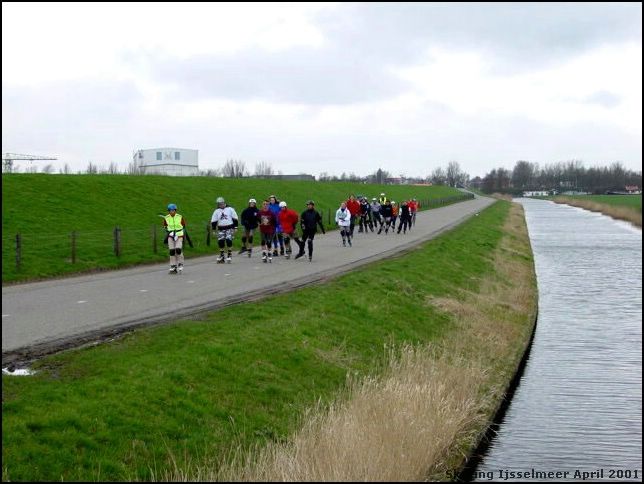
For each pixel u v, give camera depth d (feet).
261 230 91.56
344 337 55.06
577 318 87.15
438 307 75.10
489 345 66.54
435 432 38.73
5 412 29.89
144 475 29.68
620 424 48.52
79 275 77.10
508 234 192.03
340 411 38.37
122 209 127.65
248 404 38.68
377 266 88.74
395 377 45.14
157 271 81.56
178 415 34.60
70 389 33.30
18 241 75.72
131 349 40.96
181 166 316.19
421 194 375.86
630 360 66.28
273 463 31.65
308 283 71.87
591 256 159.33
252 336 47.47
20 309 53.93
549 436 46.44
